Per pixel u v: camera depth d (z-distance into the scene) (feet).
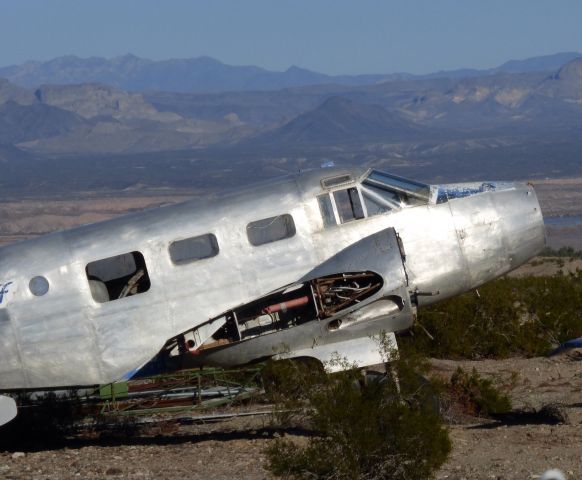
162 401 95.45
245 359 95.76
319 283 95.66
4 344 92.02
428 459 73.77
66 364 92.68
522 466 75.46
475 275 101.45
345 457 73.41
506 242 102.42
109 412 93.25
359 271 95.20
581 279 172.76
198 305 93.66
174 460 84.48
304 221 96.37
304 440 88.53
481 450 81.87
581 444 82.07
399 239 97.55
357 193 98.94
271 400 99.09
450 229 100.68
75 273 93.15
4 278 92.73
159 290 93.25
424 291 99.30
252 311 96.27
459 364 130.52
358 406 75.41
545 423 94.79
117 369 92.94
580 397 104.06
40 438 98.84
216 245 94.58
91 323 92.89
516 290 151.84
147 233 94.12
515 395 108.47
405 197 100.68
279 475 73.87
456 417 97.14
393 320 96.53
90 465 83.82
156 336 93.15
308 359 96.17
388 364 93.56
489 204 102.83
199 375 93.40
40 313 92.48
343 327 95.81
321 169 100.27
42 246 94.27
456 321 137.39
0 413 89.66
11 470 83.35
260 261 94.79
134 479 77.97
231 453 85.92
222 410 108.17
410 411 76.28
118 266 95.76
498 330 139.13
